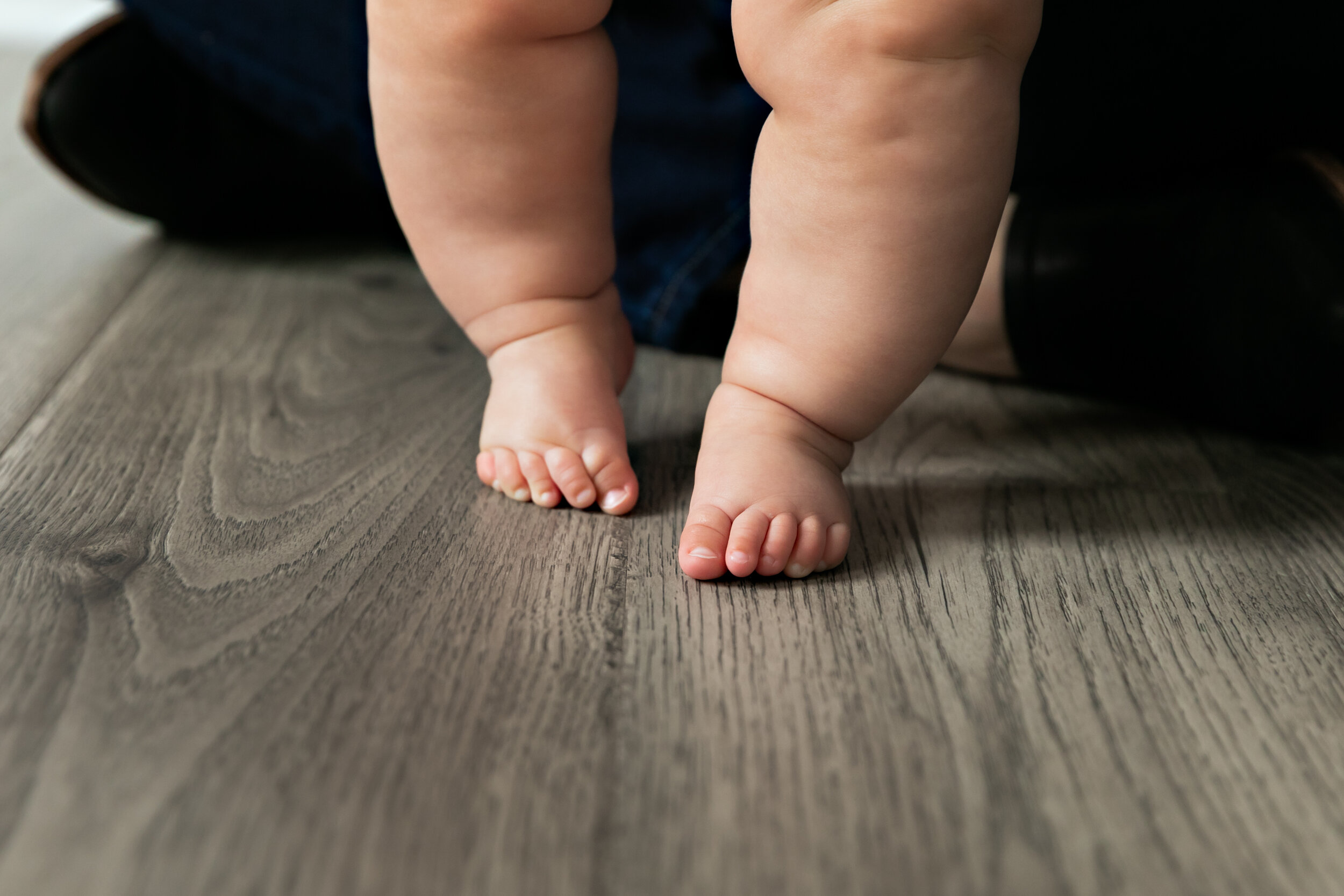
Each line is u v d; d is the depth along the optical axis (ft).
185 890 1.37
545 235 1.90
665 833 1.42
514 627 1.65
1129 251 2.09
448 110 1.81
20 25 6.15
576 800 1.45
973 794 1.47
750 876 1.40
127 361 2.26
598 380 1.93
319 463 1.96
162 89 2.68
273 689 1.55
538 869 1.39
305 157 2.79
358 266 2.80
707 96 2.25
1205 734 1.54
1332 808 1.47
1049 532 1.85
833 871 1.40
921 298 1.68
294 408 2.12
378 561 1.75
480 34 1.76
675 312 2.32
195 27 2.57
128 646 1.60
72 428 2.03
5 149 3.72
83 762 1.47
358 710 1.53
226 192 2.81
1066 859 1.42
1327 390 1.96
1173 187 2.11
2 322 2.39
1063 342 2.17
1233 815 1.46
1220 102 2.10
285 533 1.80
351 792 1.45
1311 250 1.94
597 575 1.74
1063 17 2.10
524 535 1.81
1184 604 1.72
